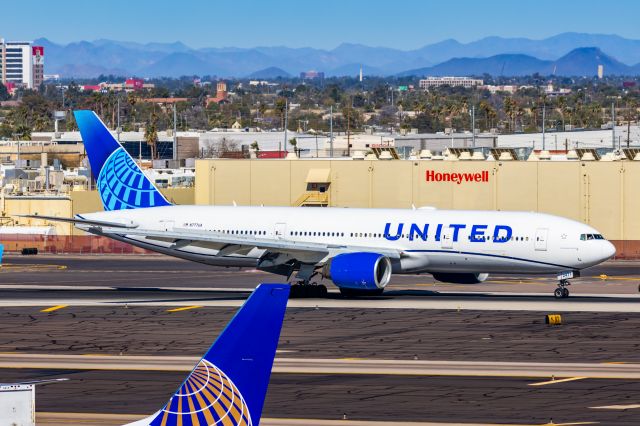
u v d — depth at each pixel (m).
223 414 54.81
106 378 100.62
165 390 95.38
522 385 96.56
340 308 143.00
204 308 146.38
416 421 83.50
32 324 132.75
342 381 98.56
